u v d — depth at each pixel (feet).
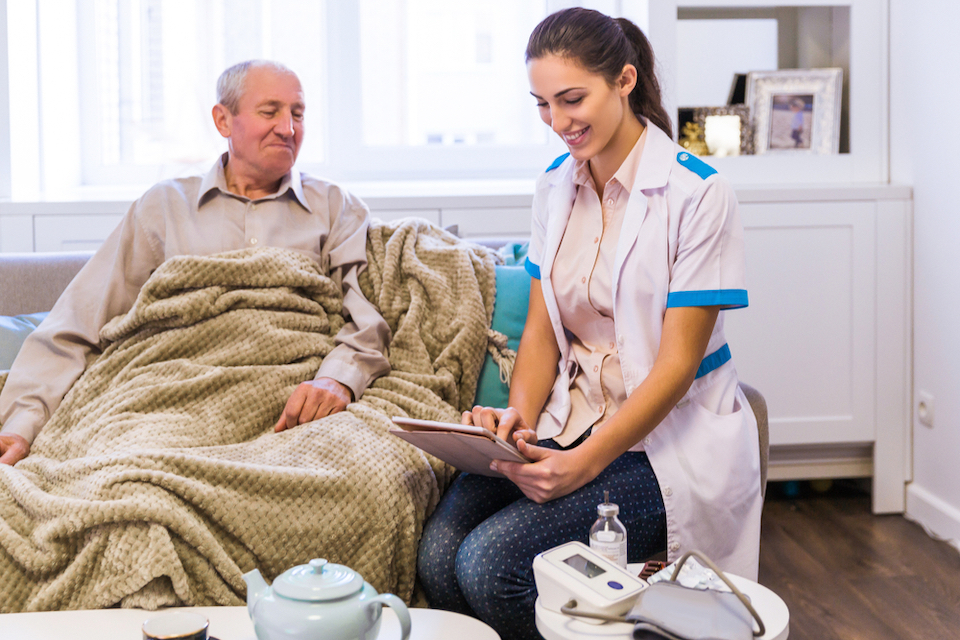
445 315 5.76
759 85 8.86
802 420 8.45
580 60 4.38
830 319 8.38
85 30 9.90
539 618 3.41
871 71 8.66
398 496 4.60
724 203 4.55
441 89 10.22
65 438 5.11
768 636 3.17
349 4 9.76
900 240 8.32
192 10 9.88
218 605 4.13
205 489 4.23
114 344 5.61
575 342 5.23
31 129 8.93
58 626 3.71
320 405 5.14
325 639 3.04
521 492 4.82
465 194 8.36
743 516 4.70
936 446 7.98
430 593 4.59
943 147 7.70
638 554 4.55
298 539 4.37
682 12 8.87
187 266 5.44
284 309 5.61
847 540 7.73
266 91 5.82
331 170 10.01
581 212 5.02
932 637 5.89
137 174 10.06
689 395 4.74
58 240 8.20
